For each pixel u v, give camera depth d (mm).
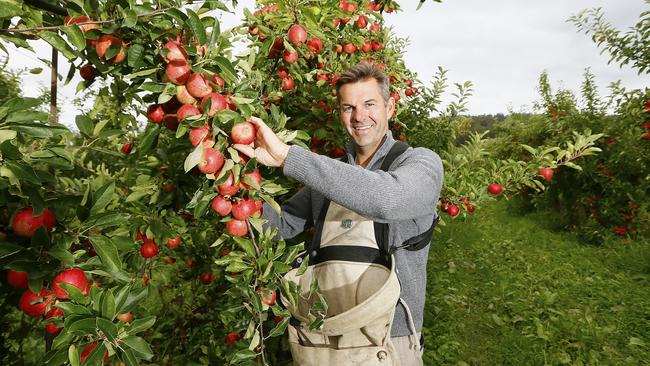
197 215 1285
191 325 2752
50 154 1133
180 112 1148
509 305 4770
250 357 1354
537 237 8102
